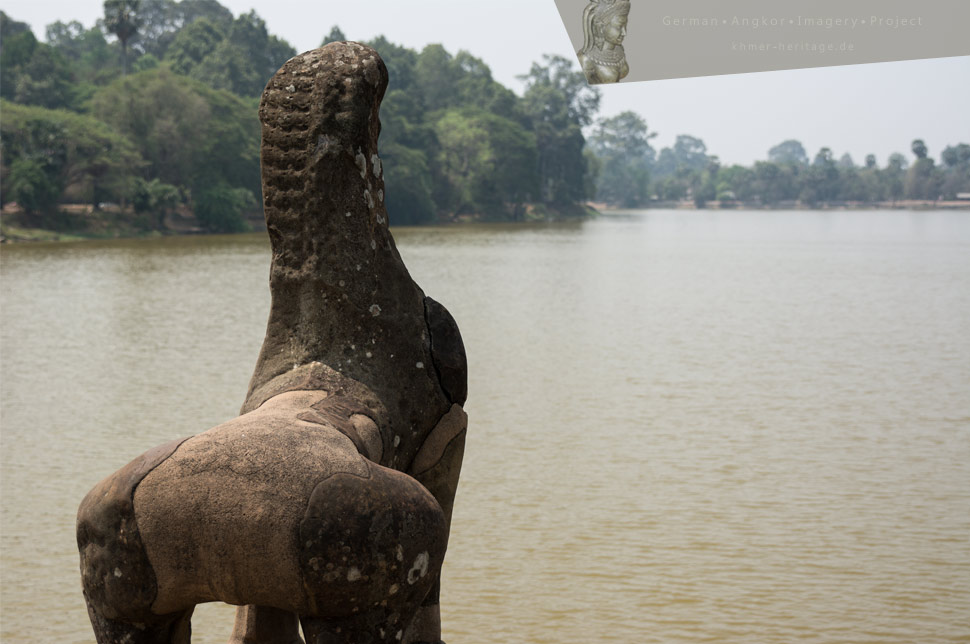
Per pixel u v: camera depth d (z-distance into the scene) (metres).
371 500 2.38
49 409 15.74
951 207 185.62
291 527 2.33
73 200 76.94
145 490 2.40
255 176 87.12
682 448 13.33
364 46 3.11
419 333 3.23
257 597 2.42
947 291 37.00
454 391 3.30
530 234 86.50
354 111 3.01
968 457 12.81
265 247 59.81
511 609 7.84
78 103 94.31
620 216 155.12
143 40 136.25
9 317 27.48
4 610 7.83
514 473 12.02
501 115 130.62
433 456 3.26
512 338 24.45
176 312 28.55
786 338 24.62
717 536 9.62
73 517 10.23
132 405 16.05
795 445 13.50
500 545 9.38
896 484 11.50
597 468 12.25
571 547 9.30
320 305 3.09
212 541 2.36
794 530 9.77
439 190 110.75
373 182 3.13
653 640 7.23
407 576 2.45
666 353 22.05
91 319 27.06
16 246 60.03
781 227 109.38
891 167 198.25
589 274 44.19
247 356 20.89
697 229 102.44
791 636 7.29
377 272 3.13
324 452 2.43
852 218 143.25
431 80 132.38
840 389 17.78
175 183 82.62
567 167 137.75
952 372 19.58
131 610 2.46
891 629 7.38
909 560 8.91
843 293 36.25
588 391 17.50
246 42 117.06
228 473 2.38
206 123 82.50
